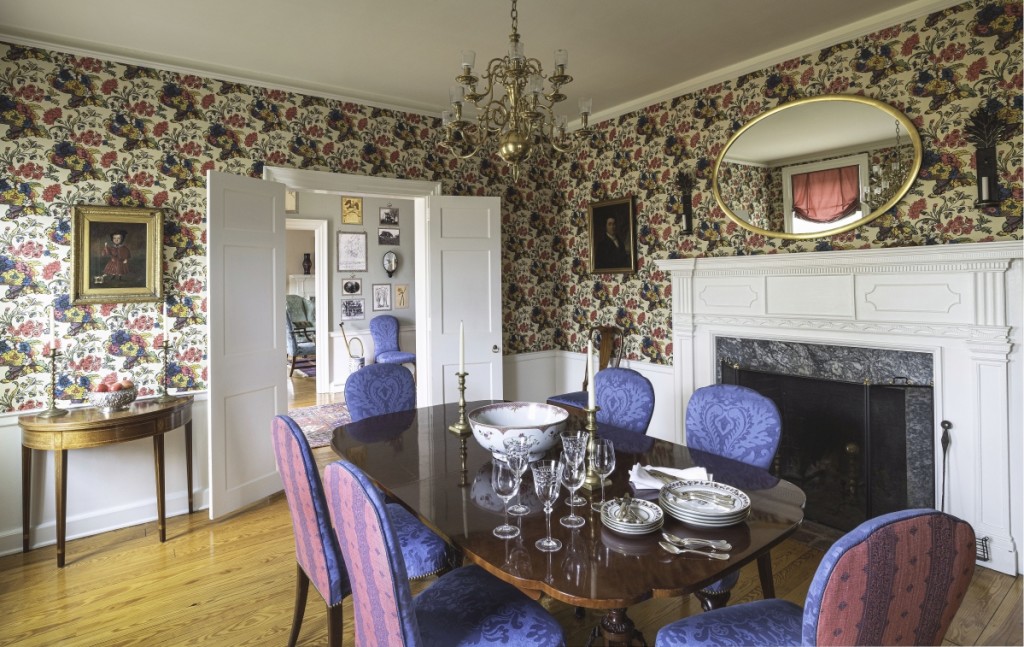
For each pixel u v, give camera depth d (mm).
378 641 1330
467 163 4457
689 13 2822
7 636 2152
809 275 3127
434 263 4180
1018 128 2486
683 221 3883
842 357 3045
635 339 4309
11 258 2926
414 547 1899
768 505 1619
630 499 1623
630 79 3723
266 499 3584
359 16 2801
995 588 2426
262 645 2109
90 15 2750
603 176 4484
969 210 2633
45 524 2975
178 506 3363
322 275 7004
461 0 2650
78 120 3062
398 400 2996
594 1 2691
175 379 3355
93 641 2129
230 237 3240
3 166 2893
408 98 4031
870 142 2934
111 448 3146
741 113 3512
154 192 3271
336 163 3863
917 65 2770
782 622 1405
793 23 2947
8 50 2891
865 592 1017
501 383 4395
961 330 2592
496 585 1575
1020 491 2480
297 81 3662
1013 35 2486
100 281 3109
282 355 3619
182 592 2479
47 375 3014
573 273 4828
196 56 3268
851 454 3029
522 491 1797
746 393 2170
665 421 4090
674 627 1407
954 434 2652
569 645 2084
